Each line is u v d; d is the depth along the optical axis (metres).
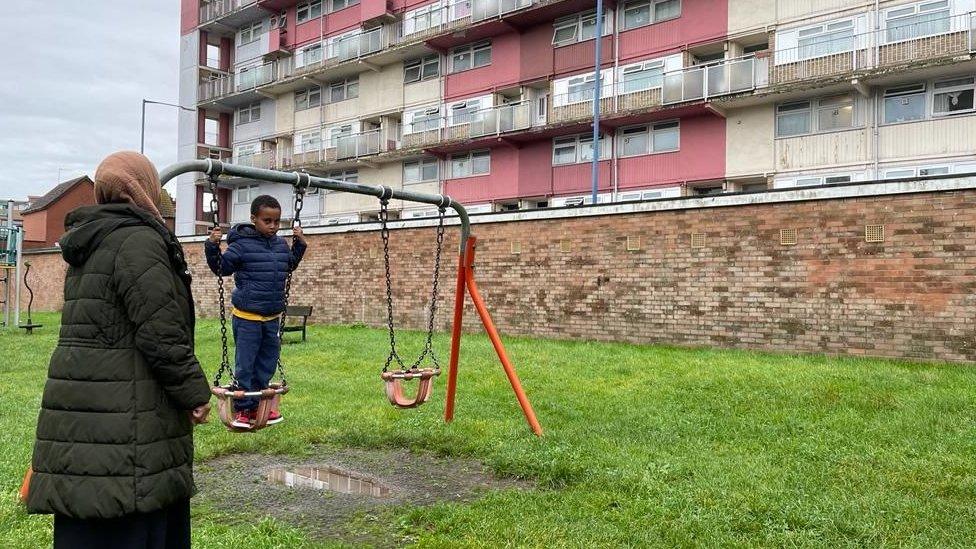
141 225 2.62
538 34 28.34
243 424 4.70
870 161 20.53
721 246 11.88
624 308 13.08
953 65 18.92
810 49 21.48
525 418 6.76
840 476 4.80
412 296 16.83
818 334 10.81
